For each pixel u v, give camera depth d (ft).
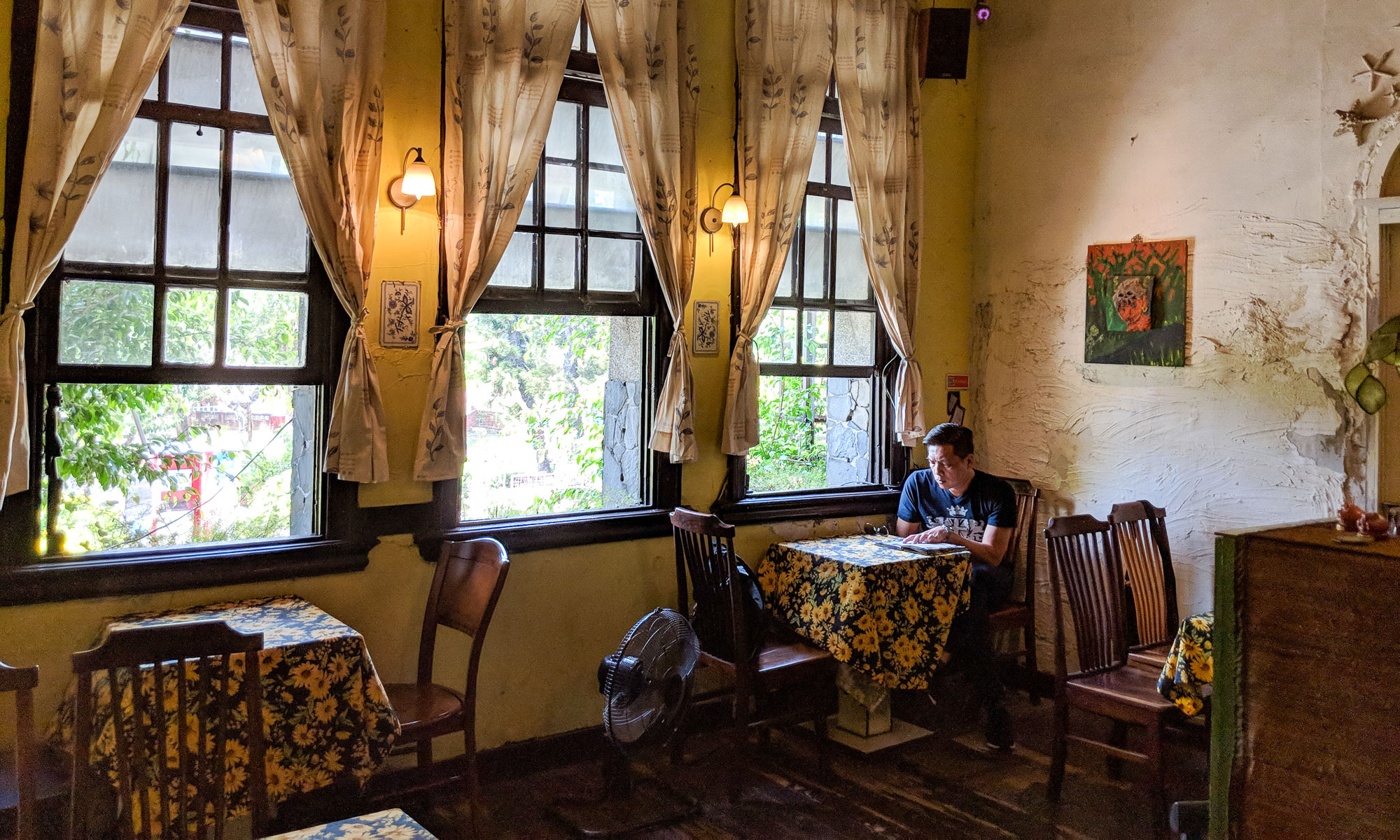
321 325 10.48
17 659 8.75
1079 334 14.98
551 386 17.31
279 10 9.67
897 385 15.33
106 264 9.39
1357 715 5.13
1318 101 12.26
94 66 8.77
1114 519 11.92
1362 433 11.87
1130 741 13.28
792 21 13.66
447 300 11.18
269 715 7.85
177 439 13.08
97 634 9.09
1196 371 13.52
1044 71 15.44
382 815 5.22
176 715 7.37
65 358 9.28
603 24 12.00
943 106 16.14
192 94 9.80
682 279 12.81
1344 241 12.01
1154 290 13.99
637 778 11.79
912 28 15.28
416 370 11.09
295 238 10.43
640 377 13.28
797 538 14.40
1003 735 12.69
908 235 15.31
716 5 13.39
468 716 9.67
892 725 13.23
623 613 12.71
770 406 17.31
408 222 10.98
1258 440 12.88
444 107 11.12
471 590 10.12
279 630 8.54
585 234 12.51
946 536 13.23
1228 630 5.75
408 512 11.02
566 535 12.08
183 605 9.57
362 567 10.64
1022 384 15.83
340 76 10.09
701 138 13.25
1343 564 5.22
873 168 14.71
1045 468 15.48
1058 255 15.26
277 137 9.70
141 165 9.55
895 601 11.78
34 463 8.92
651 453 13.10
